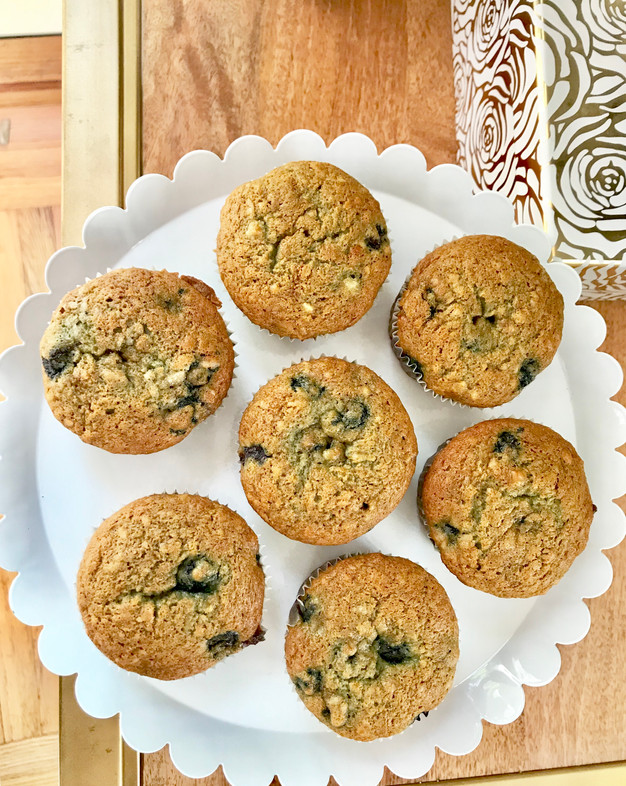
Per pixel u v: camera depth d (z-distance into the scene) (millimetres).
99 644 240
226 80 305
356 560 261
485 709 274
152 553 239
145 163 297
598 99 267
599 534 281
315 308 255
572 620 277
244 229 250
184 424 252
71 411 243
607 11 266
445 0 322
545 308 262
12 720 313
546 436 265
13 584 251
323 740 266
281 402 251
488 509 255
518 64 272
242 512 271
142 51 302
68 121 286
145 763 277
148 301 246
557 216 270
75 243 279
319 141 269
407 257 283
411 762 267
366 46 316
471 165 313
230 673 264
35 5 330
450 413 285
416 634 250
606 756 300
